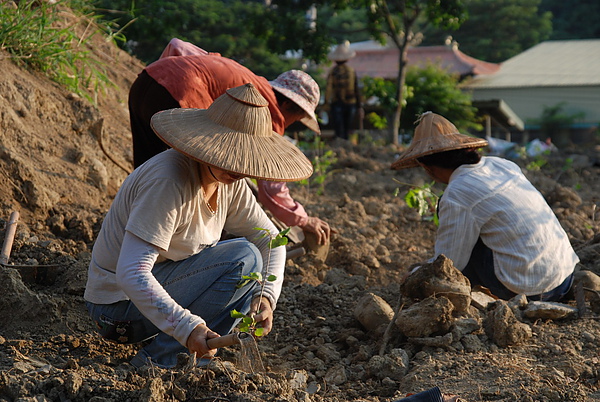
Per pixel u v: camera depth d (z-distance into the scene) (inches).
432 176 152.4
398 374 117.3
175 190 101.3
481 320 130.0
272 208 160.1
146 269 99.8
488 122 848.3
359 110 571.8
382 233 223.9
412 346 126.5
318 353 128.8
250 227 119.0
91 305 115.0
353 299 155.4
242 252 113.7
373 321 134.5
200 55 163.3
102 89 234.7
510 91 1304.1
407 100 671.1
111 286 110.7
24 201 167.3
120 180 202.5
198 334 99.2
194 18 892.6
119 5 495.8
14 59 204.4
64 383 96.2
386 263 196.9
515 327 125.8
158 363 112.4
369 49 1277.1
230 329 116.3
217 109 103.6
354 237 211.3
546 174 359.9
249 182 168.2
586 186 327.0
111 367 113.9
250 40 972.6
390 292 157.1
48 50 212.4
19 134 182.5
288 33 519.2
